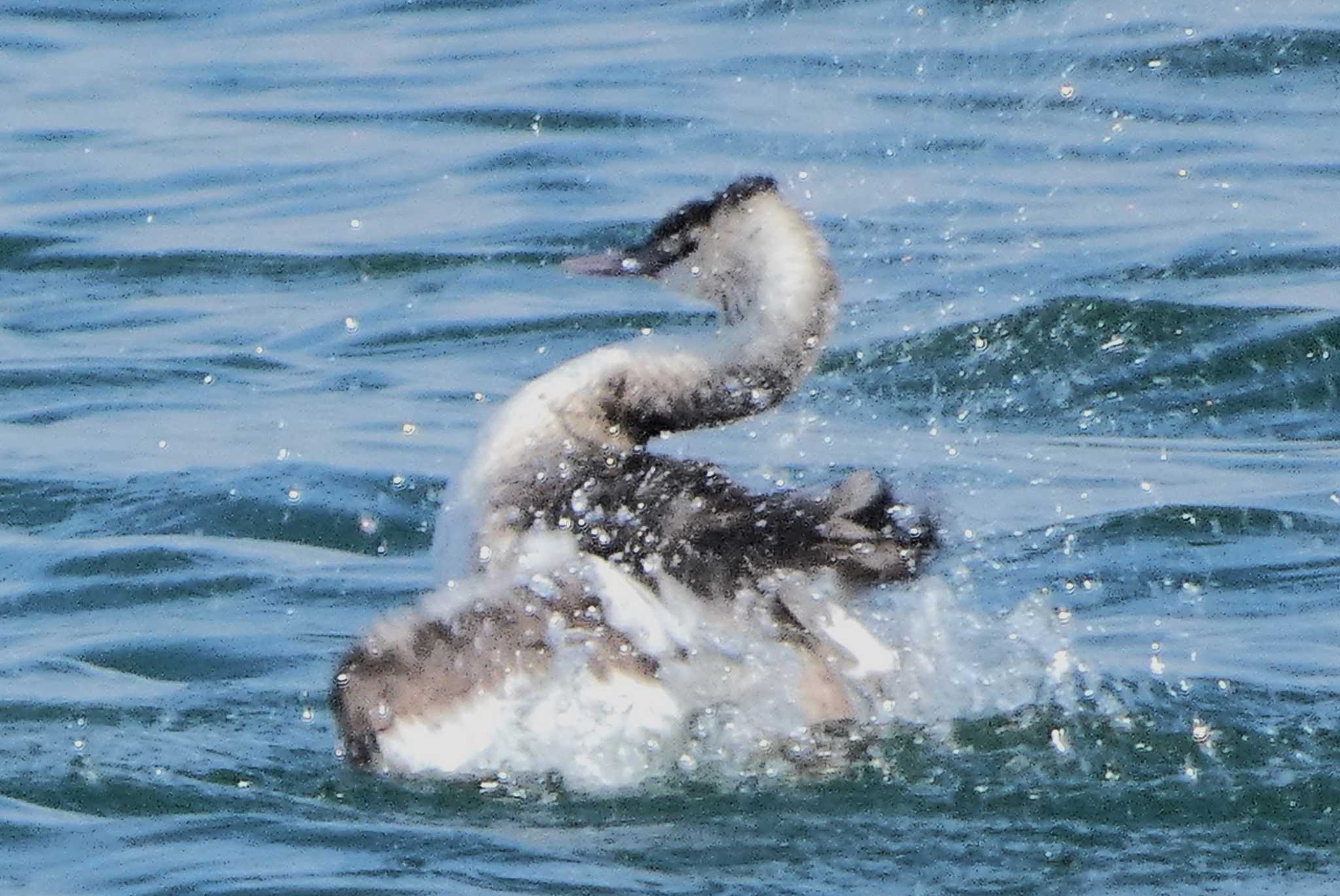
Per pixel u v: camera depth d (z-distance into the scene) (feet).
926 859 28.66
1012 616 37.65
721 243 36.73
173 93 79.87
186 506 44.86
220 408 51.19
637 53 80.84
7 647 38.19
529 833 29.45
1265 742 32.45
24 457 47.93
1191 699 33.99
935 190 65.41
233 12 90.68
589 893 27.53
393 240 63.21
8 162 72.33
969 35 80.18
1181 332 54.13
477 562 33.71
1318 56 76.48
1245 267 57.98
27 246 63.98
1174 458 47.44
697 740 30.76
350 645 32.19
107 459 47.70
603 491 33.71
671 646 31.12
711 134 71.20
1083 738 32.35
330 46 84.64
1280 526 42.68
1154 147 69.10
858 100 74.13
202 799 30.94
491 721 30.32
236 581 41.32
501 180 68.03
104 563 42.06
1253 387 51.60
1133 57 76.84
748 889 27.71
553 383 35.14
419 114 75.15
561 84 77.25
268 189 68.69
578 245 62.23
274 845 29.12
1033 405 51.16
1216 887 27.86
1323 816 30.17
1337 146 68.85
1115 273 57.88
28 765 32.24
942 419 50.21
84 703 35.12
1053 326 54.39
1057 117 71.97
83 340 56.85
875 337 54.19
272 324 57.77
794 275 36.06
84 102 79.10
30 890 28.02
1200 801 30.27
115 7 91.91
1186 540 42.11
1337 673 35.32
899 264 59.36
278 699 35.50
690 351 35.96
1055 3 82.53
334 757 32.68
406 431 49.06
